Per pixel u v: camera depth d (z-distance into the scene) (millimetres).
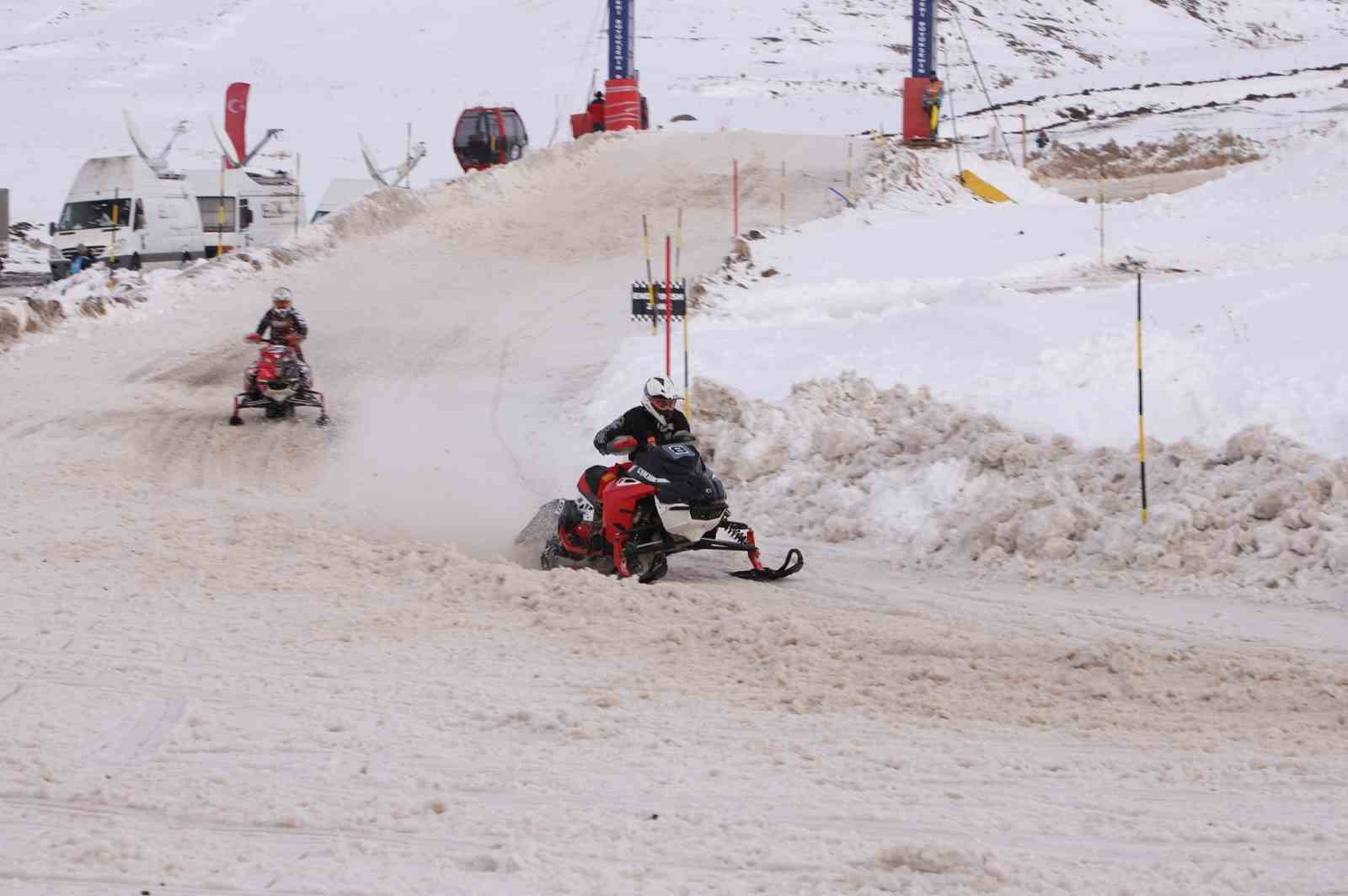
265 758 9469
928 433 19609
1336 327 22312
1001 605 14688
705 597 14578
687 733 10133
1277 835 7914
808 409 21359
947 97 128500
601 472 16359
